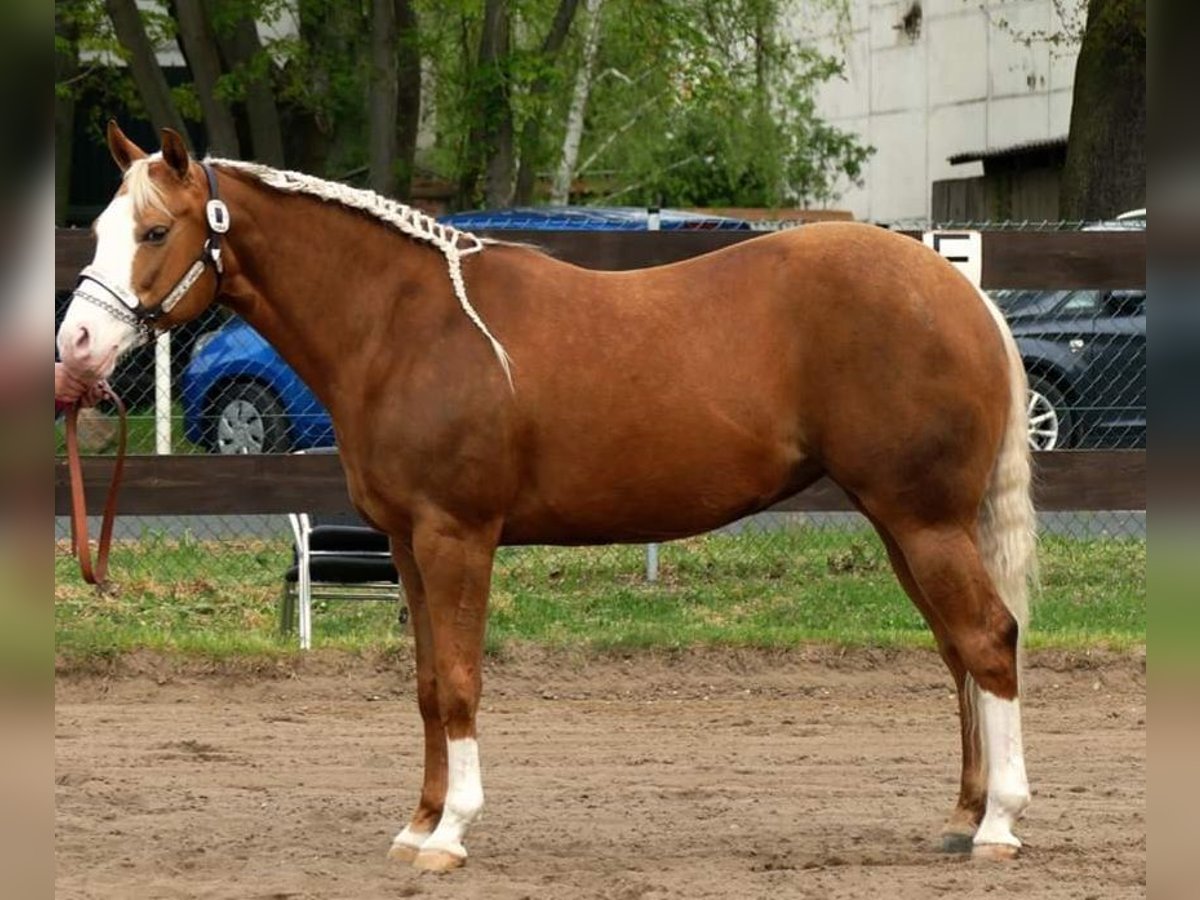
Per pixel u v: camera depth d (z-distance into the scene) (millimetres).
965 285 8539
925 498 8320
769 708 12633
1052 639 13648
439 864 8281
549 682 13156
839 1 38281
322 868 8375
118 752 11141
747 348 8414
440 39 26938
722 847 8898
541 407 8297
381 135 24188
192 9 24297
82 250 13305
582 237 13625
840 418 8344
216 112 24672
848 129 42875
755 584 15305
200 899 7723
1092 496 13984
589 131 34969
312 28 26047
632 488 8383
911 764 10992
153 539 16297
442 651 8281
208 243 8328
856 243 8461
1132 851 8594
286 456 13375
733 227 19984
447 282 8422
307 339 8516
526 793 10188
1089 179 24719
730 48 30250
